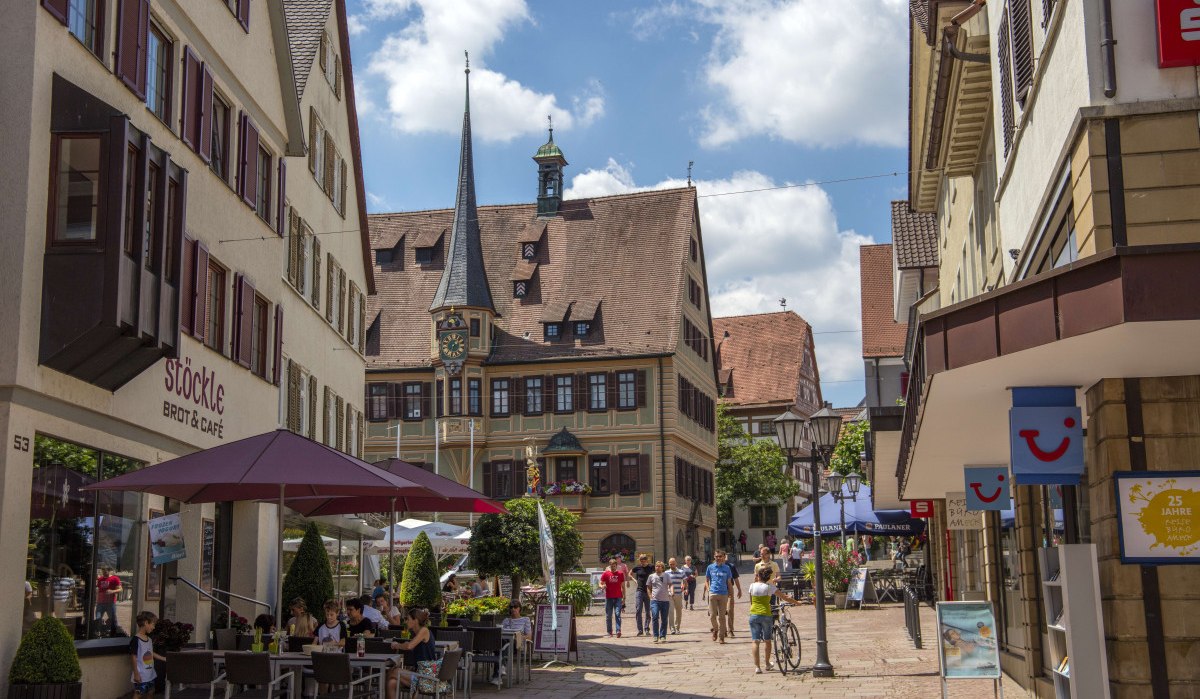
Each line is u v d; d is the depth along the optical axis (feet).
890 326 189.98
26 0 47.70
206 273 66.28
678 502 215.31
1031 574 53.52
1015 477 37.96
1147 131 33.50
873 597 123.13
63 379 49.70
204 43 68.08
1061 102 38.27
